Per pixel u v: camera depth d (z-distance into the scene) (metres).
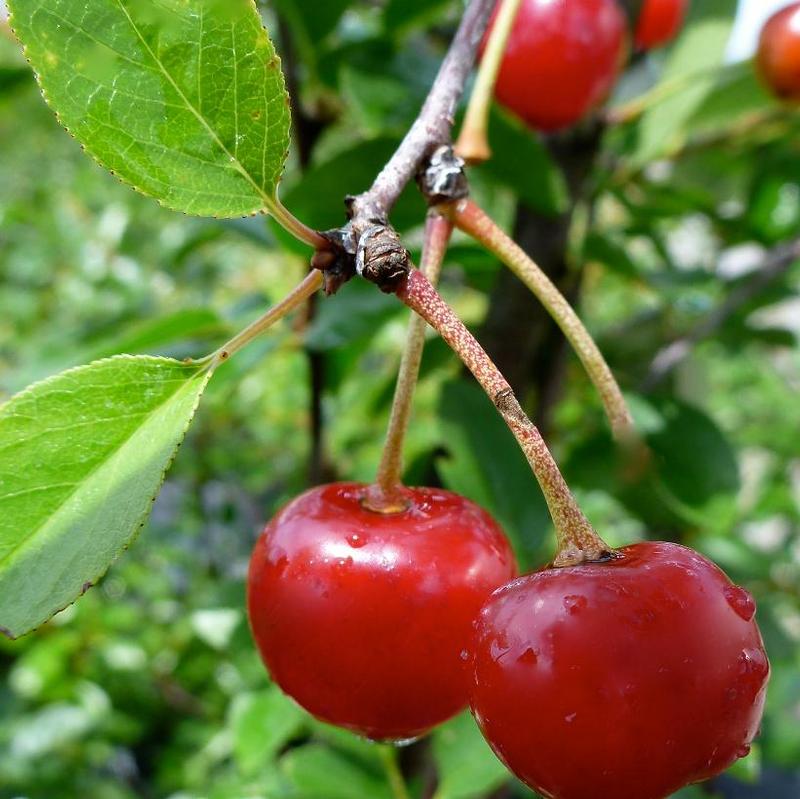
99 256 0.30
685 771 0.06
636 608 0.06
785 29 0.15
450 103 0.08
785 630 0.18
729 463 0.15
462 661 0.07
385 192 0.07
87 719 0.26
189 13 0.06
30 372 0.16
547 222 0.13
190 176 0.07
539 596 0.06
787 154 0.18
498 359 0.13
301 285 0.07
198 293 0.28
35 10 0.06
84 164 0.41
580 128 0.13
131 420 0.07
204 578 0.26
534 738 0.06
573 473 0.16
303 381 0.23
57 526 0.07
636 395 0.15
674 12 0.14
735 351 0.20
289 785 0.15
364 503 0.08
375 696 0.07
